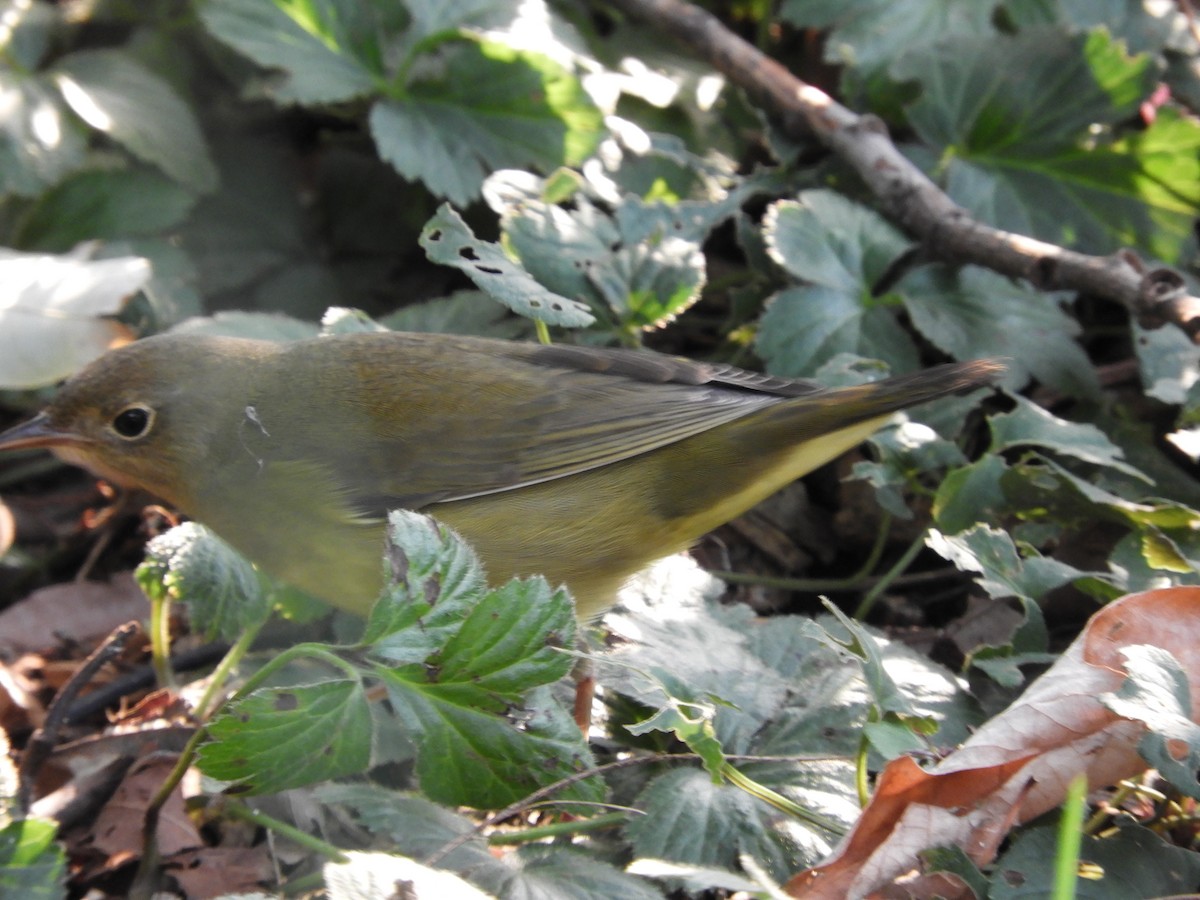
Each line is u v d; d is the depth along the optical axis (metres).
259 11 6.81
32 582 6.71
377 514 4.67
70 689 4.53
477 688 3.86
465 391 4.74
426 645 3.83
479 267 5.02
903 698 3.95
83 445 4.99
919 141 7.28
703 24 7.37
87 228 7.20
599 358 4.90
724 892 3.95
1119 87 6.69
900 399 4.61
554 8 7.70
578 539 4.70
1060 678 3.90
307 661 5.43
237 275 7.67
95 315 6.13
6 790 3.91
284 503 4.77
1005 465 5.28
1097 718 3.84
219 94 8.09
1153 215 6.69
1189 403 5.28
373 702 5.05
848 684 4.46
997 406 6.42
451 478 4.66
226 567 4.95
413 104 6.86
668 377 4.84
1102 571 5.54
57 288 6.18
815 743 4.32
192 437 4.87
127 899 4.63
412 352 4.88
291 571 4.93
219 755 3.75
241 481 4.82
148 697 5.41
